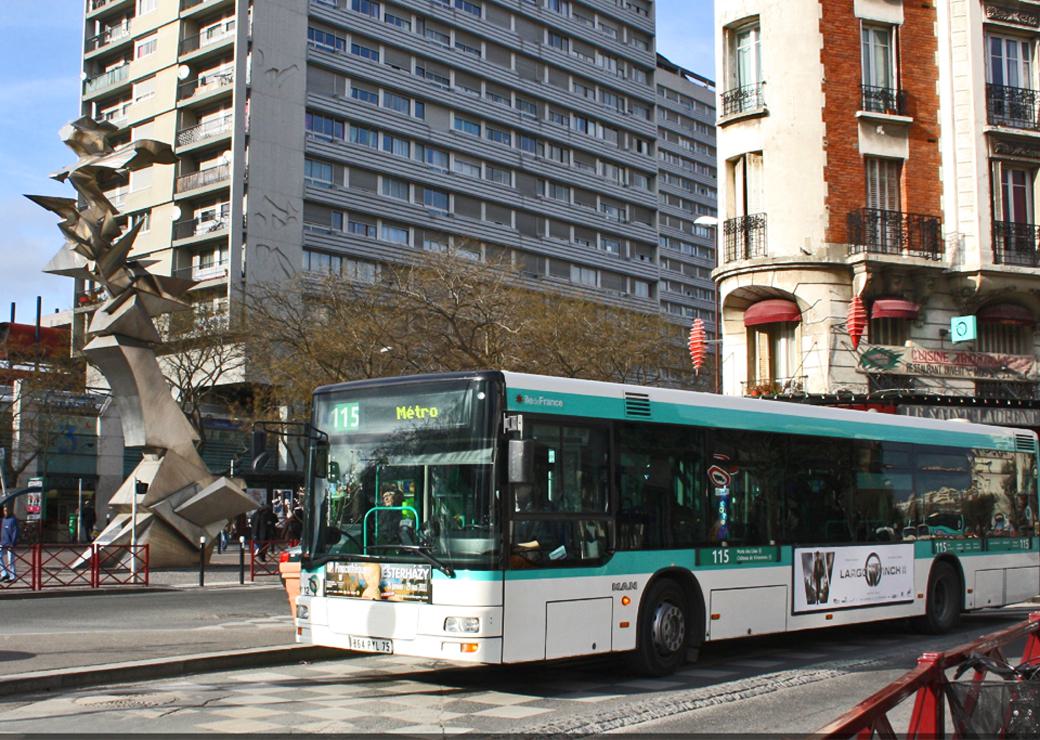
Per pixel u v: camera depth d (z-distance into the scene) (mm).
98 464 51781
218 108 62156
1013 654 8125
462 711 9180
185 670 11188
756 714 8977
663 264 111188
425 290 34219
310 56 63844
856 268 26984
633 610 10914
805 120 27500
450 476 9969
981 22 28516
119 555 25547
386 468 10398
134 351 27250
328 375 36812
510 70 77500
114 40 67438
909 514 14883
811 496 13375
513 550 9742
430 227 69938
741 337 28406
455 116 73375
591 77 83688
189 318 46406
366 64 66938
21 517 47438
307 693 10094
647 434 11438
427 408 10289
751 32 28828
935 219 27906
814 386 26781
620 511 10938
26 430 47344
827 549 13367
